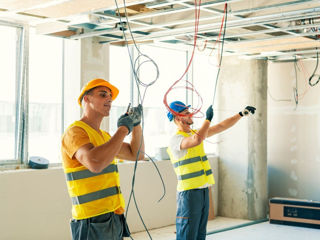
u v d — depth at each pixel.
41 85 5.04
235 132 6.86
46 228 4.72
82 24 4.67
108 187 2.24
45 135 5.11
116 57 5.91
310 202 6.23
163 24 4.34
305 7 3.91
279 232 5.92
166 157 6.24
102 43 5.19
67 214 4.91
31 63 4.95
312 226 6.18
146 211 5.89
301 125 7.04
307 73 7.00
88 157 2.02
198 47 5.86
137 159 2.44
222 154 7.01
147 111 6.42
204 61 7.20
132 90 6.14
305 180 6.98
